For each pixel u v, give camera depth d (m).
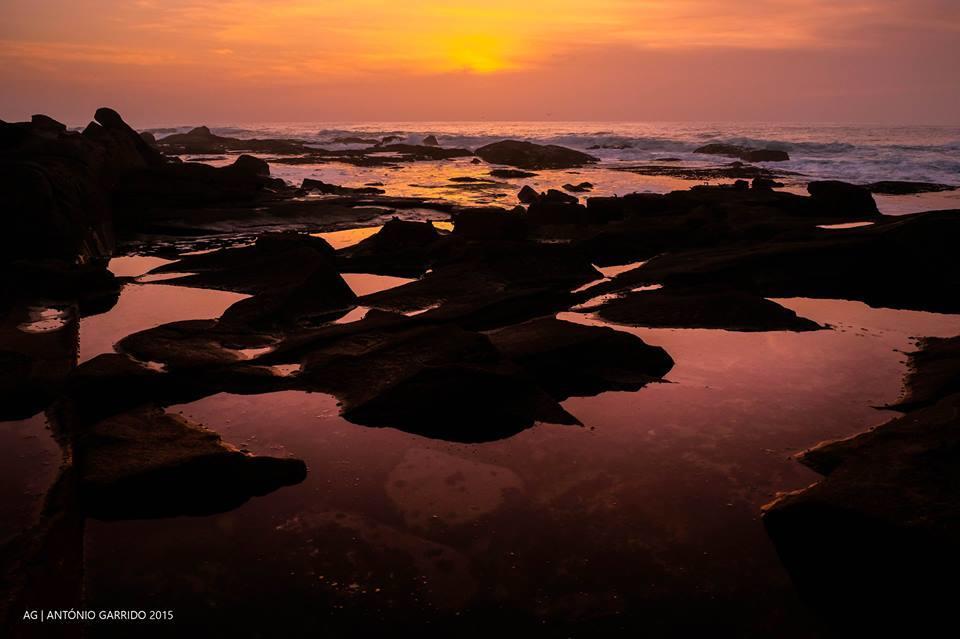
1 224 10.15
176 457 4.21
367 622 3.07
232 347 6.66
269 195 20.89
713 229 13.04
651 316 8.22
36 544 3.40
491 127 153.88
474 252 10.70
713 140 57.09
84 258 11.40
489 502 4.10
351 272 11.41
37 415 5.08
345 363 6.04
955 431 3.99
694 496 4.14
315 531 3.80
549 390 5.96
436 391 5.29
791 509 3.64
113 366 5.65
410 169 38.09
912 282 9.48
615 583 3.32
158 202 17.62
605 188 26.12
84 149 15.04
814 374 6.30
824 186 16.61
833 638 2.95
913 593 3.11
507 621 3.07
